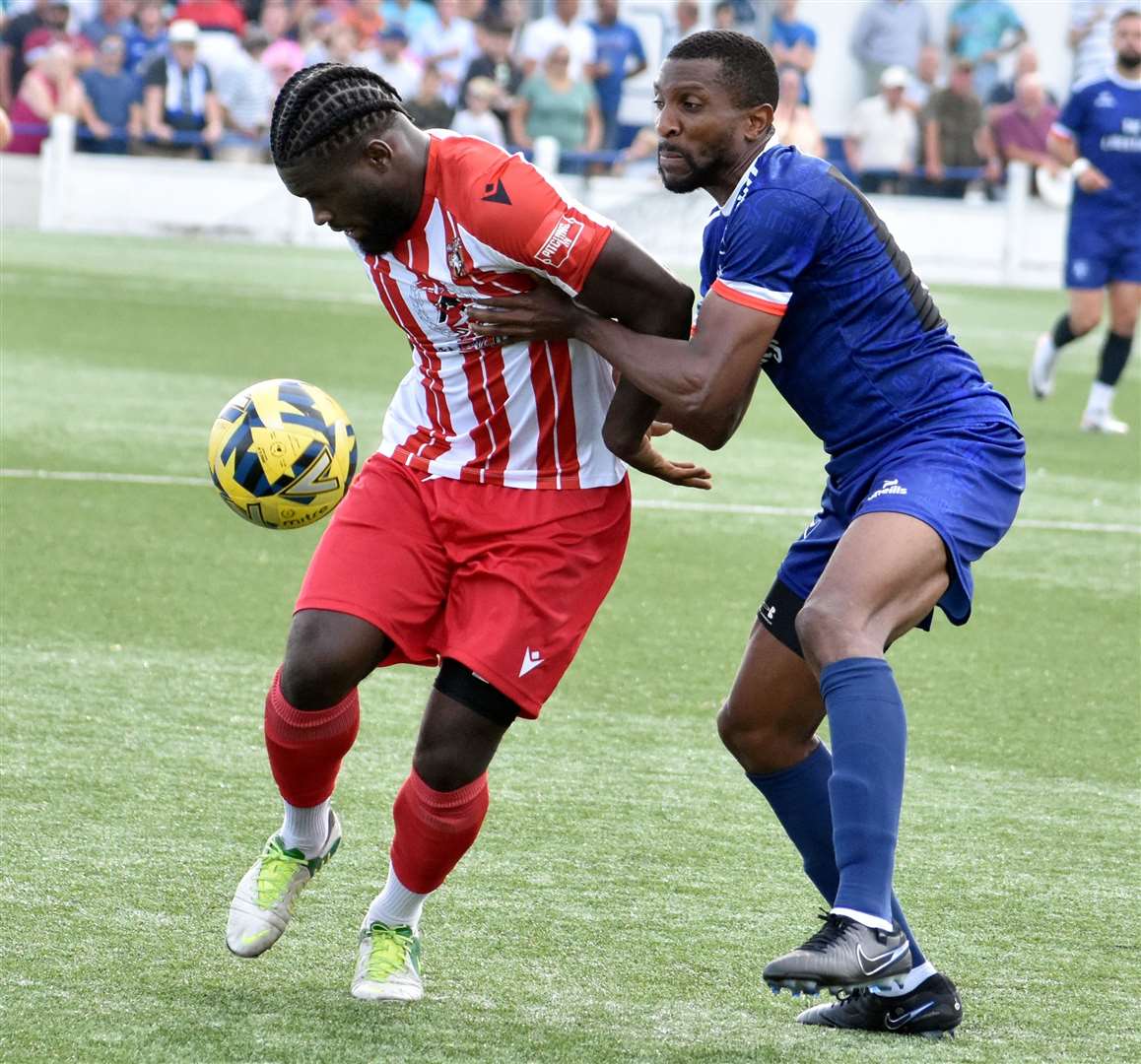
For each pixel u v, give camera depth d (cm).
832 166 954
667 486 2598
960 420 949
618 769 1362
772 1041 909
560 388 952
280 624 1739
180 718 1425
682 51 952
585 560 963
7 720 1390
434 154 922
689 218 6103
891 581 896
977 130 6525
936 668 1714
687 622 1836
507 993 957
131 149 6406
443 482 964
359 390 3238
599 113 6425
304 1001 931
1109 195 3244
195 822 1197
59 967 954
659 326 934
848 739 869
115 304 4381
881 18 6744
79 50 6394
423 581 962
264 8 6469
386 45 6250
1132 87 3225
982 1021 949
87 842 1146
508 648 939
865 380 949
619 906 1091
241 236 6462
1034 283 6475
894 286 947
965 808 1316
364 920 974
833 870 1013
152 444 2641
